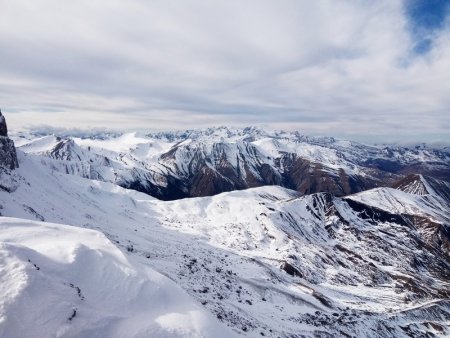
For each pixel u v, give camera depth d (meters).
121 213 134.12
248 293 73.62
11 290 18.97
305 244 169.12
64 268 23.27
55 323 18.67
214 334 22.86
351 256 173.75
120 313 21.91
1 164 83.12
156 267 62.09
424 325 89.25
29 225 30.86
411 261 186.00
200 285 61.31
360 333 71.50
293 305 79.44
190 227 160.25
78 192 123.56
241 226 176.25
